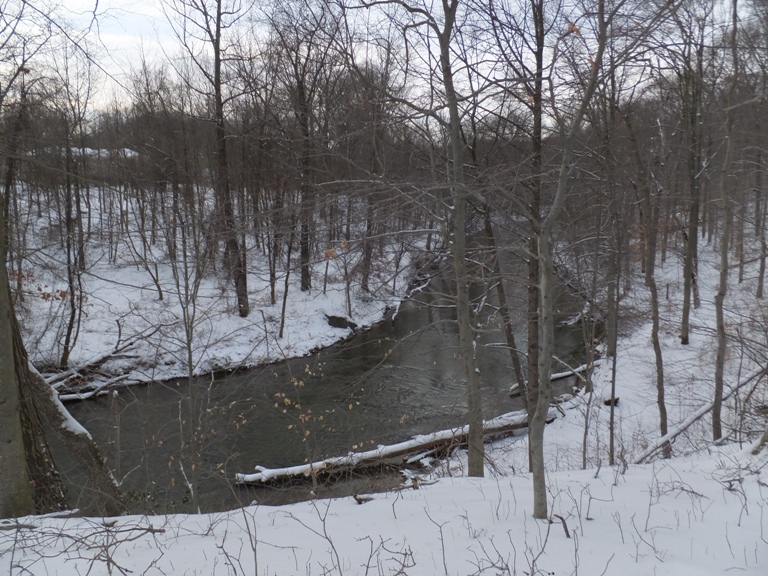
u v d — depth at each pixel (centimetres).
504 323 1193
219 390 1662
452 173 892
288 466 1241
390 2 741
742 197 1894
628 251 1302
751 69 1113
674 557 492
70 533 556
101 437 1334
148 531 561
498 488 729
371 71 815
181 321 1385
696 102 1661
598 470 809
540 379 575
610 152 1073
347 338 2198
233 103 1953
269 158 1780
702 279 2536
